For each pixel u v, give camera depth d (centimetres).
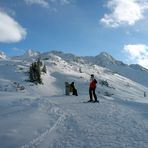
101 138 1128
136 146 1023
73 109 1830
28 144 998
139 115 1725
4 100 1981
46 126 1267
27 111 1571
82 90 11844
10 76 10225
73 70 18100
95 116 1603
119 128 1312
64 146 1022
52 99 2361
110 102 2411
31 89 8594
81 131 1238
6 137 1058
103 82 15312
